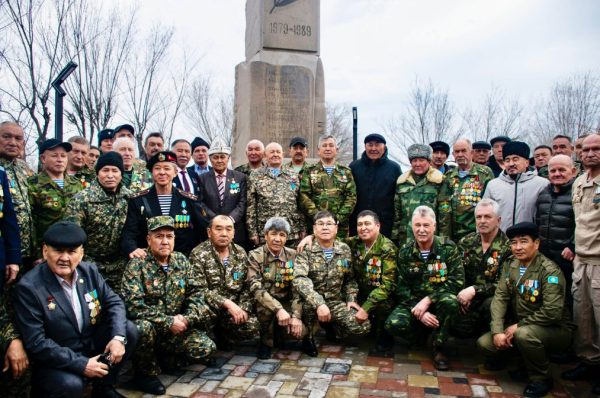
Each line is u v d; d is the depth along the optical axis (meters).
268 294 4.07
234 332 4.07
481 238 4.16
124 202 3.98
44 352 2.85
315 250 4.35
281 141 7.23
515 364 3.61
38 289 2.96
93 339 3.17
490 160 6.64
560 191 4.07
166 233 3.60
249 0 7.97
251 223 4.93
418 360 3.95
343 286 4.46
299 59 7.42
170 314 3.64
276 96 7.23
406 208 4.88
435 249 4.05
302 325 4.02
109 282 3.90
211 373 3.65
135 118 12.93
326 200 5.00
